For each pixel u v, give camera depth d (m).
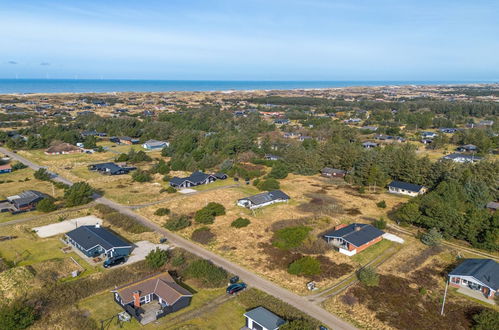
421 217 67.12
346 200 84.50
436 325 40.44
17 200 73.62
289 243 59.16
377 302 44.66
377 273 51.62
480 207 76.06
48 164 111.88
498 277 48.34
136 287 43.66
